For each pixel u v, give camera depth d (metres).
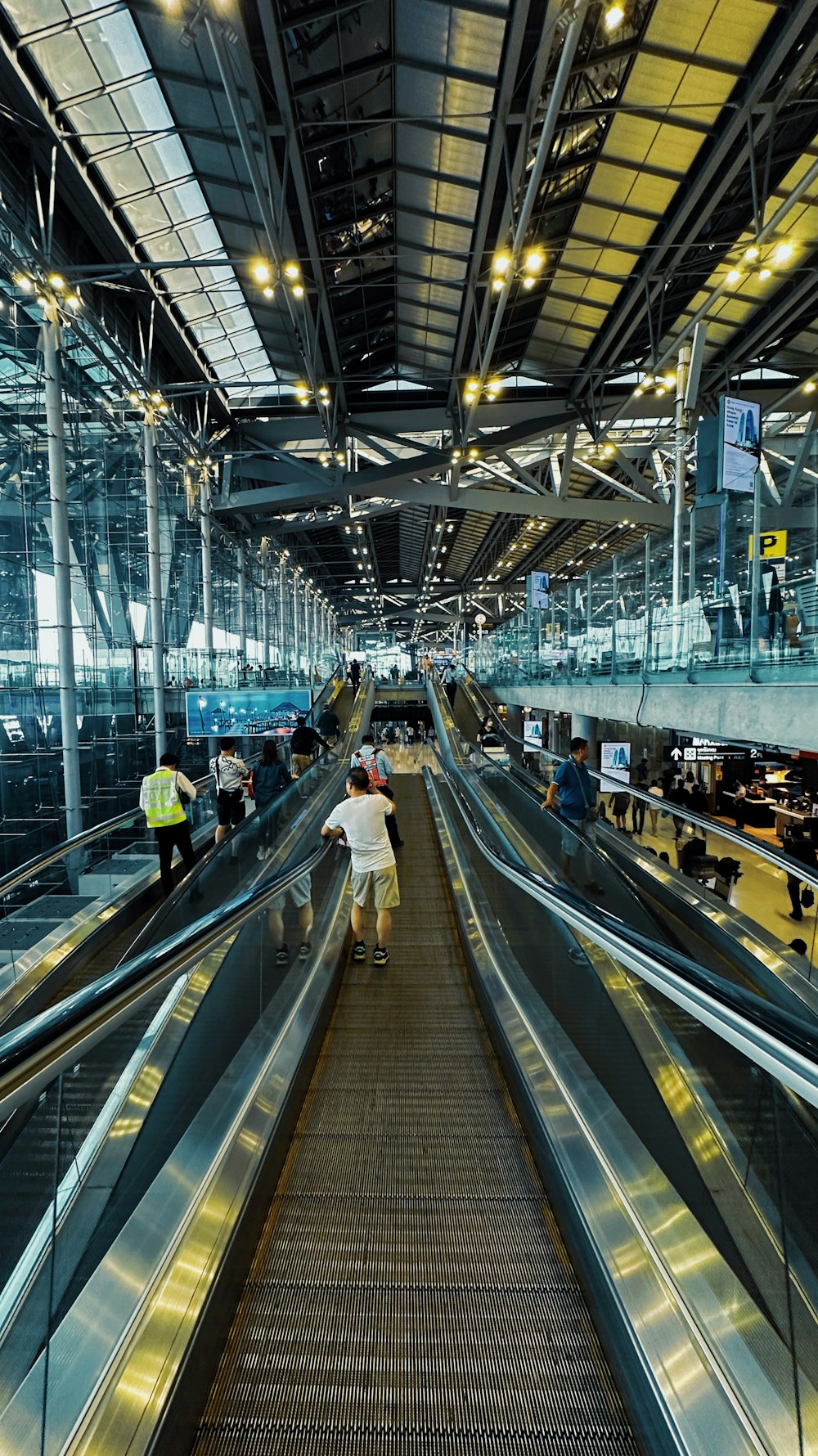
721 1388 1.79
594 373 20.09
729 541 8.51
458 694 27.75
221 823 8.88
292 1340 2.30
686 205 12.67
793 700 7.00
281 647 32.97
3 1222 1.67
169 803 7.22
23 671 15.87
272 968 4.12
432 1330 2.34
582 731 18.98
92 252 15.68
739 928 6.75
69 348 15.79
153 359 19.72
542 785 10.41
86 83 11.16
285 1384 2.15
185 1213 2.43
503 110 9.96
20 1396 1.61
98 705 18.66
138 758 20.30
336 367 19.70
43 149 12.19
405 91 11.22
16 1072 1.61
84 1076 2.14
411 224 14.72
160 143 12.58
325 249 14.97
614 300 17.06
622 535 39.50
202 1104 3.06
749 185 13.16
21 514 15.75
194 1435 1.99
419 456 23.42
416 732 35.97
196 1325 2.03
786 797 20.94
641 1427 1.95
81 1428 1.69
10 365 14.80
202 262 12.56
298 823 7.79
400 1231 2.78
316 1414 2.07
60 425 14.47
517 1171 3.11
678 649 10.10
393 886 5.52
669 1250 2.22
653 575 11.06
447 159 12.39
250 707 19.48
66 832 15.84
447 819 9.56
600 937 2.79
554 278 16.27
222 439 25.55
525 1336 2.31
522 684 21.83
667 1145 2.49
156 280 16.92
